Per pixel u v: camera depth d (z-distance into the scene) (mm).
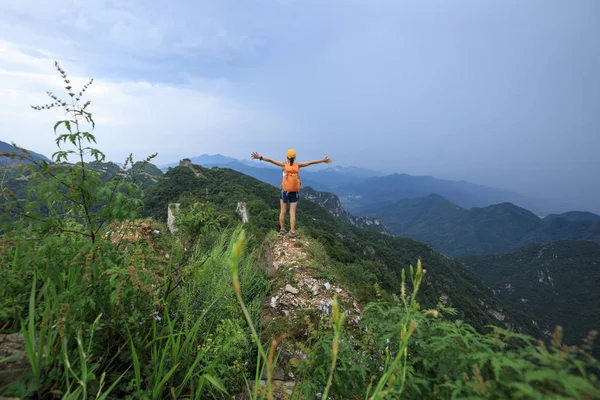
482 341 1501
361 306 5617
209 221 2986
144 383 2207
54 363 1838
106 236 2559
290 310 4738
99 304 2211
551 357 1047
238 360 3088
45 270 2053
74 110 2131
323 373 2023
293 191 8344
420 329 1892
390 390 1334
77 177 2145
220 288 3725
